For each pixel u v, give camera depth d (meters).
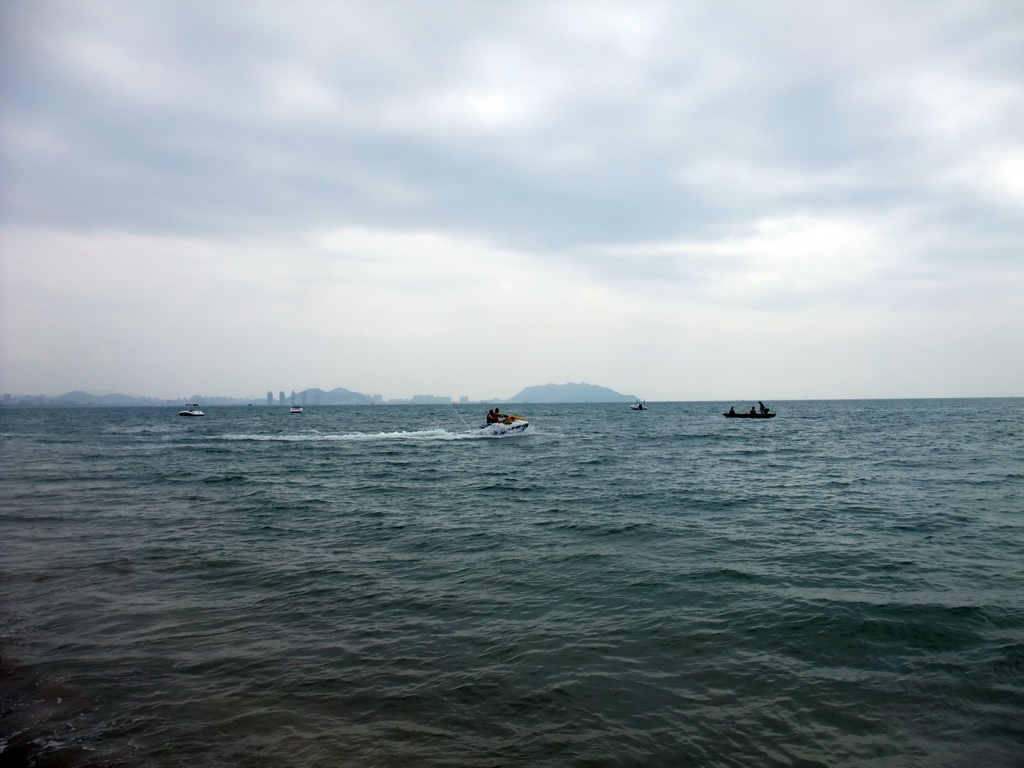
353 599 8.42
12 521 14.08
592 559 10.42
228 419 97.31
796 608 7.85
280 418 101.44
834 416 81.56
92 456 31.30
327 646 6.80
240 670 6.22
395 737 5.00
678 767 4.60
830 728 5.09
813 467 24.36
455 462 27.50
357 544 11.70
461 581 9.23
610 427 59.84
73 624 7.52
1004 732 4.99
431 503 16.42
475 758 4.70
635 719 5.25
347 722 5.23
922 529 12.59
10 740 5.02
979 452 30.03
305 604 8.23
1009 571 9.52
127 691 5.80
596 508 15.46
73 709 5.48
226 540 12.08
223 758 4.73
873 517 13.94
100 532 12.87
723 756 4.73
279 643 6.91
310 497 17.55
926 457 27.83
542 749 4.82
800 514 14.40
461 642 6.89
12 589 8.94
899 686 5.78
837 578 9.20
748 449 33.22
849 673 6.06
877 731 5.04
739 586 8.84
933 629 7.11
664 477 21.64
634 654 6.53
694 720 5.23
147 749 4.86
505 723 5.20
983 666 6.15
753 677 5.99
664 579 9.21
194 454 32.31
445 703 5.53
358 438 44.94
